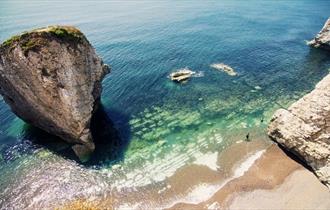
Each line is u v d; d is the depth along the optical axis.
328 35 59.91
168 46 59.78
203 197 24.80
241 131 33.25
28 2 113.75
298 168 27.52
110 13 92.44
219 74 47.16
